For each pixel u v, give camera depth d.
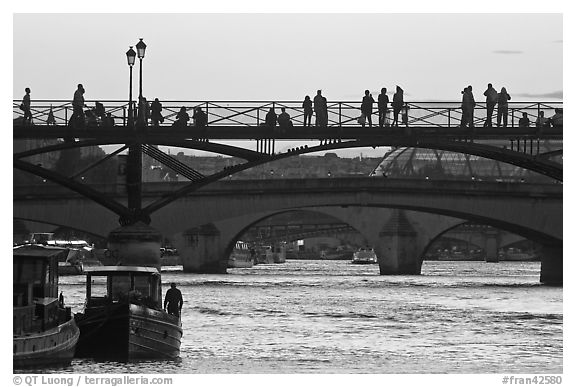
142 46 128.25
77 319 78.44
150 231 130.88
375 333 102.62
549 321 115.88
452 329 106.94
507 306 136.75
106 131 129.25
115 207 131.62
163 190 184.75
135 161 131.00
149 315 79.50
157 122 130.12
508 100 132.75
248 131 130.50
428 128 131.75
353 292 164.62
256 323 110.00
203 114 130.25
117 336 78.00
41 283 73.50
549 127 132.50
